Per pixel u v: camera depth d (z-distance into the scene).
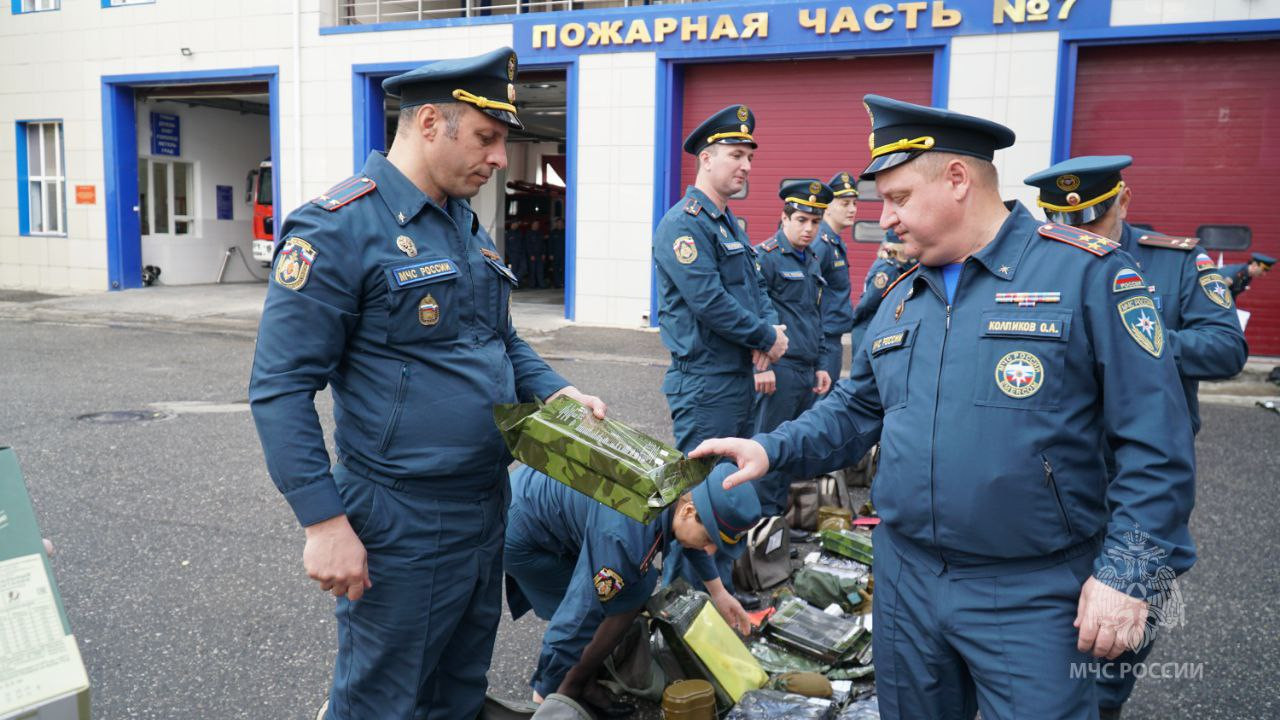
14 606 1.53
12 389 8.32
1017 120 11.28
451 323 2.32
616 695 3.27
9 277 17.36
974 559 2.02
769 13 12.08
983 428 1.98
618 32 12.71
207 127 19.17
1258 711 3.19
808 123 12.49
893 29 11.62
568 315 13.48
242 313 14.04
